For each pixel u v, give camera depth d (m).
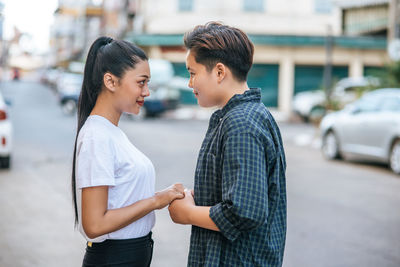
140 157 1.78
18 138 11.92
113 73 1.71
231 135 1.52
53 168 8.12
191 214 1.60
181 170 8.18
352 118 9.75
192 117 21.12
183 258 3.96
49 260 3.86
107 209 1.66
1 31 11.96
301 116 21.20
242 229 1.49
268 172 1.58
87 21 54.81
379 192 6.88
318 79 24.62
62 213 5.31
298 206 5.86
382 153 8.87
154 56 25.14
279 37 23.92
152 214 1.83
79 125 1.79
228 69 1.63
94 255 1.74
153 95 18.70
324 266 3.85
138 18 27.62
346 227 4.99
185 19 25.12
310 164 9.55
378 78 14.66
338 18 24.02
